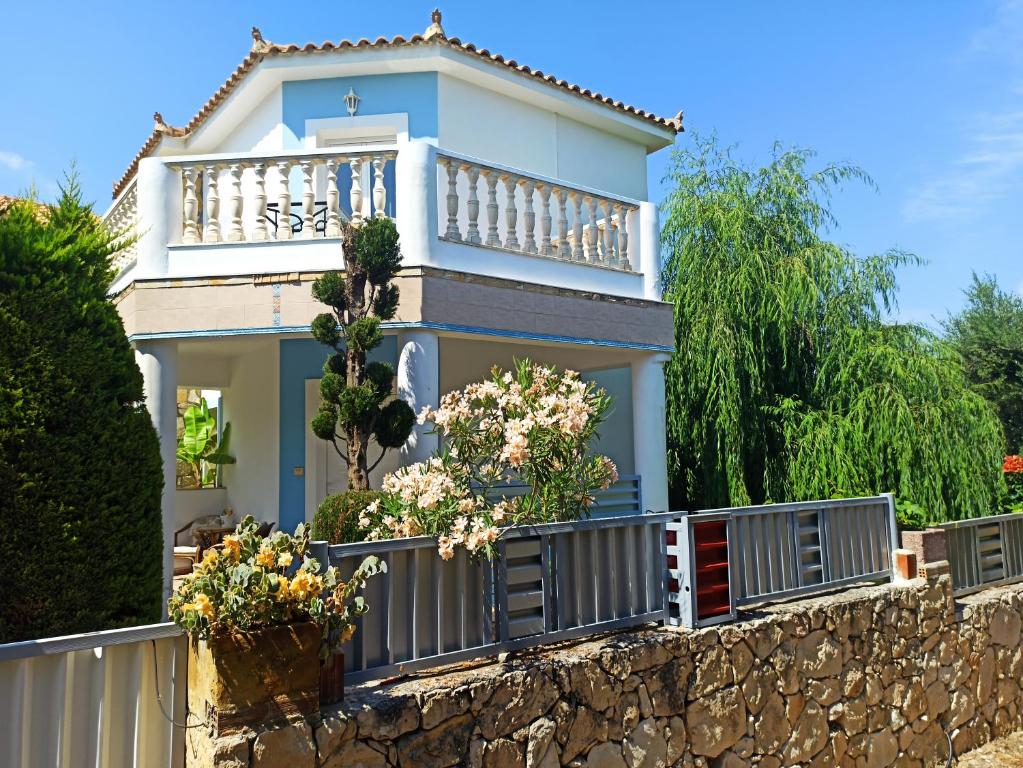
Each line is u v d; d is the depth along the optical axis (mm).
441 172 10969
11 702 2482
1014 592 7617
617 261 9867
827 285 11672
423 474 4902
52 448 4191
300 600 3020
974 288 24906
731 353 11141
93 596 4281
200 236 8391
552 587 4387
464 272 8148
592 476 5199
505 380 5480
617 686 4219
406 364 7828
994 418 11055
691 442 11773
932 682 6379
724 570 5070
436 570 3920
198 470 14953
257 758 2850
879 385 10734
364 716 3207
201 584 2902
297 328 7906
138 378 4809
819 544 6074
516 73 11484
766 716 4973
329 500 6613
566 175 12547
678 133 13680
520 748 3736
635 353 9961
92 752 2691
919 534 6699
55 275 4461
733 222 11742
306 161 8258
